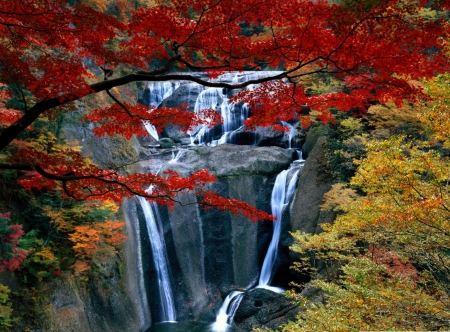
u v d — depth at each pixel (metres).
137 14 5.24
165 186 6.77
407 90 5.00
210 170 19.22
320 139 18.28
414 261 8.20
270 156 20.08
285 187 19.08
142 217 16.98
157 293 16.59
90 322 12.82
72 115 16.08
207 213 18.69
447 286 7.16
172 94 24.50
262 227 19.03
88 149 16.48
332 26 4.20
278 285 17.91
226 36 5.31
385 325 5.97
